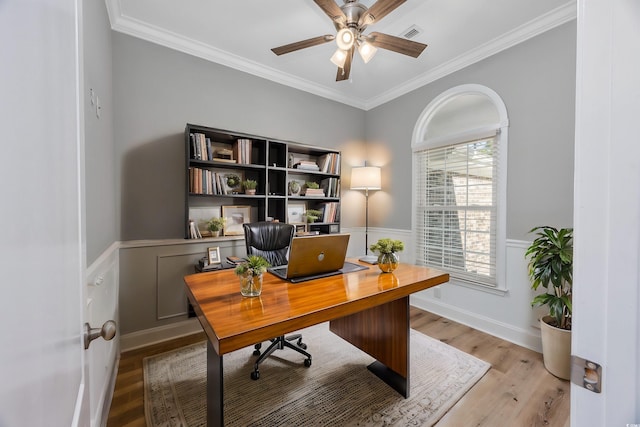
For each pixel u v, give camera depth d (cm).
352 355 223
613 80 37
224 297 133
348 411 161
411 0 208
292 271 160
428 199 331
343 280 162
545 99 230
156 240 250
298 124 347
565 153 219
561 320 196
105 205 184
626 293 36
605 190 38
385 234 382
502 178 257
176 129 262
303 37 257
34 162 37
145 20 235
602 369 38
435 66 304
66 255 53
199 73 275
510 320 251
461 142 293
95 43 161
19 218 32
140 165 245
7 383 28
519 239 246
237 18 233
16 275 31
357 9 181
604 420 38
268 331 104
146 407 164
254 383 186
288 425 150
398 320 178
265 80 319
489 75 268
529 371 202
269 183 327
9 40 30
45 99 42
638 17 35
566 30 218
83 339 67
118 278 229
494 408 166
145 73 247
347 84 351
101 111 175
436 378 192
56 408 45
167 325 252
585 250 40
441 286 307
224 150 282
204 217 280
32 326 36
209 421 126
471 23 234
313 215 342
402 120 359
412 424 152
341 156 384
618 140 37
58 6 49
